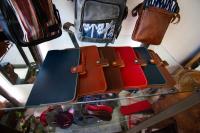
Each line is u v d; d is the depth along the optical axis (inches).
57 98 22.9
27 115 28.7
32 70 31.4
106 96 28.6
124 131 38.5
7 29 22.5
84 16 28.7
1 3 20.0
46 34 25.8
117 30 33.3
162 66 32.9
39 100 22.7
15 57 32.0
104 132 38.8
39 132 33.5
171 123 42.2
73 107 30.0
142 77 28.0
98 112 33.1
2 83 28.4
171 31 45.3
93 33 31.9
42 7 23.4
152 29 34.8
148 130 38.6
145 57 32.9
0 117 24.8
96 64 27.5
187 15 42.3
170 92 32.0
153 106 35.0
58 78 25.2
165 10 33.4
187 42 50.7
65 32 34.9
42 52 36.3
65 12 33.4
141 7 33.4
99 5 27.9
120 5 29.0
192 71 39.3
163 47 44.6
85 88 24.5
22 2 21.3
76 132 37.3
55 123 33.1
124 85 26.5
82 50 30.7
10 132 22.7
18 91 27.5
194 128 46.8
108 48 32.2
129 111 35.0
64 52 30.3
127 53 32.3
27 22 22.8
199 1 39.7
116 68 28.1
